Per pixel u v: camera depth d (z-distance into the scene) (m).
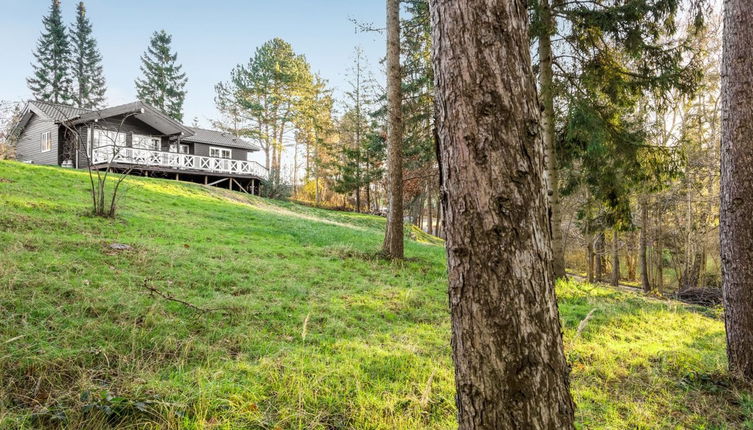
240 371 3.49
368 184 30.42
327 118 38.56
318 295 6.12
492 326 1.62
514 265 1.62
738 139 3.97
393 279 7.80
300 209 23.86
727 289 4.11
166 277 5.78
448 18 1.75
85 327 3.76
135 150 21.91
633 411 3.39
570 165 9.71
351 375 3.60
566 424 1.65
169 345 3.75
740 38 3.95
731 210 4.04
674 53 7.69
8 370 2.94
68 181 14.02
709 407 3.52
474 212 1.65
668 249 22.58
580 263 30.30
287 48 38.88
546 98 8.60
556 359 1.67
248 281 6.29
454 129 1.71
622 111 9.20
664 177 8.87
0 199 9.40
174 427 2.65
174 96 49.09
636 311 7.18
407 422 2.98
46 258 5.38
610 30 7.68
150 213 11.77
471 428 1.68
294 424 2.84
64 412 2.60
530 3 7.80
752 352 3.91
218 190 21.50
